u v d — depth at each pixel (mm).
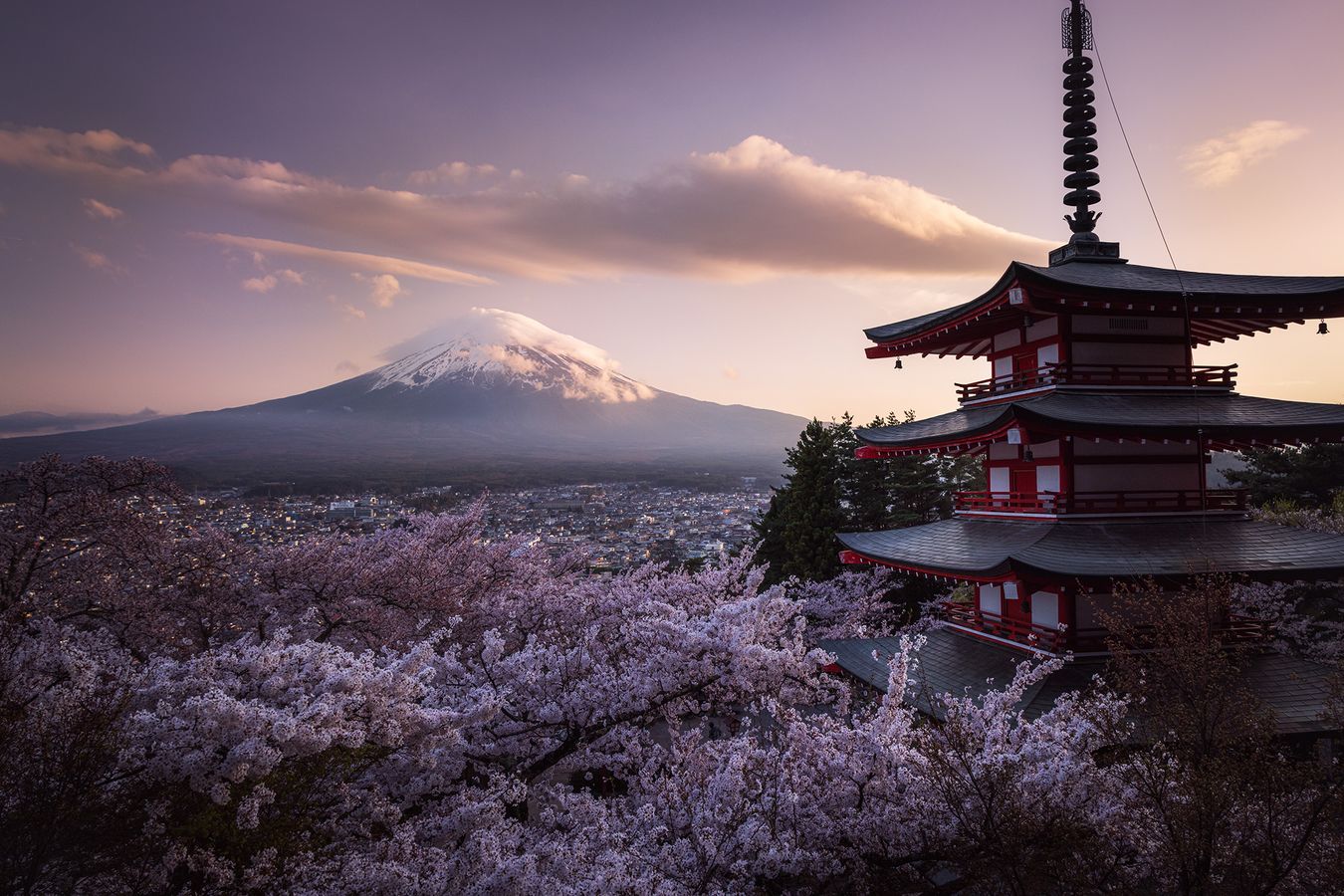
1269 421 17312
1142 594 15094
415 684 8031
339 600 15781
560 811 9953
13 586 12359
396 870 7027
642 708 11047
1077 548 16750
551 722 10875
